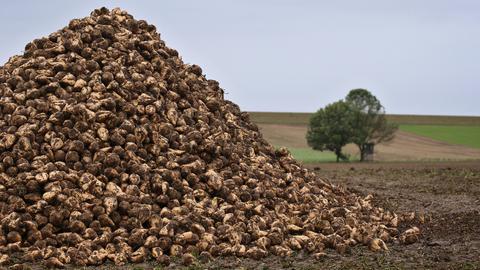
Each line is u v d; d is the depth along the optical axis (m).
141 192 17.11
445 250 16.91
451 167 50.50
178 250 15.84
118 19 21.73
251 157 20.11
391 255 16.47
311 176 21.53
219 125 20.22
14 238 15.84
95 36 20.39
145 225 16.48
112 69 19.36
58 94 18.75
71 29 21.02
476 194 29.36
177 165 18.03
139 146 18.12
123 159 17.66
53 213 16.05
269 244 16.53
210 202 17.53
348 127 80.44
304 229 17.59
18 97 18.66
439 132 116.50
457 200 27.08
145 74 20.02
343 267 15.09
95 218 16.31
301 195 19.52
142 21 22.38
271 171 19.89
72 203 16.27
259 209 17.62
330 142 81.06
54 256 15.34
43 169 16.86
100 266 15.20
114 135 17.86
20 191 16.56
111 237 15.88
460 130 119.56
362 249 17.11
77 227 16.00
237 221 17.08
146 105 19.08
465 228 19.94
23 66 19.75
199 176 18.17
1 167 17.08
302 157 86.12
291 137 104.25
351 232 17.66
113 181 17.11
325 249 16.98
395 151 94.19
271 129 109.94
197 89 21.20
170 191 17.34
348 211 18.94
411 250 17.09
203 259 15.54
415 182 35.62
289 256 16.23
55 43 20.55
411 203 25.81
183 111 19.92
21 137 17.45
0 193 16.52
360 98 83.12
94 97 18.56
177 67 21.75
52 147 17.41
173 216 16.64
